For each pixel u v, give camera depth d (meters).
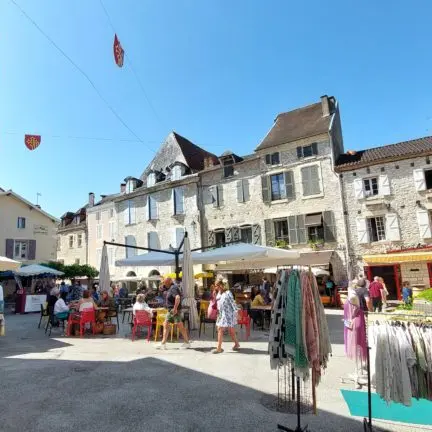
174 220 27.20
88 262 34.53
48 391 5.19
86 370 6.31
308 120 23.84
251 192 23.83
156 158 32.72
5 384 5.54
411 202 18.48
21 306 18.20
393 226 18.72
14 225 26.75
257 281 22.80
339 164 21.09
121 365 6.64
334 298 18.34
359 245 19.58
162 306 10.91
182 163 28.05
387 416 4.28
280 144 22.70
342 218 20.19
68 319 10.40
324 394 5.04
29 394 5.07
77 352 7.87
